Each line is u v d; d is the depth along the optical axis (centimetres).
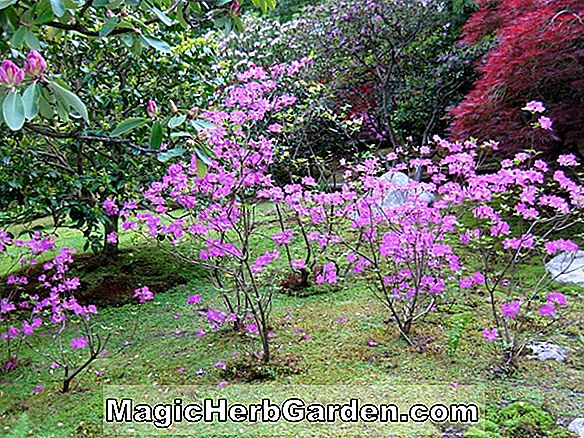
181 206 292
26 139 330
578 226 432
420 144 718
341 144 642
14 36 124
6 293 382
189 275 425
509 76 410
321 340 283
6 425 214
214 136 228
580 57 412
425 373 240
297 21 726
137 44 145
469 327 288
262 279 368
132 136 317
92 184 325
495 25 501
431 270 311
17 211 361
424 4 680
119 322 341
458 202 261
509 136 412
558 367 242
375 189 271
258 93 258
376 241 316
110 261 454
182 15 168
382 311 319
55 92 120
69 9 134
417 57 712
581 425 190
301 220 397
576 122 420
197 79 398
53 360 268
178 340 303
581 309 309
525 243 255
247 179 261
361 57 702
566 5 385
